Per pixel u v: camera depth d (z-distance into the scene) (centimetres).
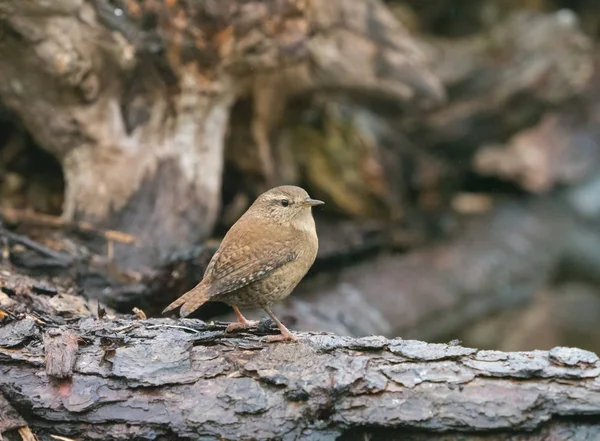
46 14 1085
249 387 733
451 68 1719
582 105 2069
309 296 1313
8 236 1058
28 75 1130
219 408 723
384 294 1383
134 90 1169
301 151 1540
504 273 1612
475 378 736
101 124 1159
